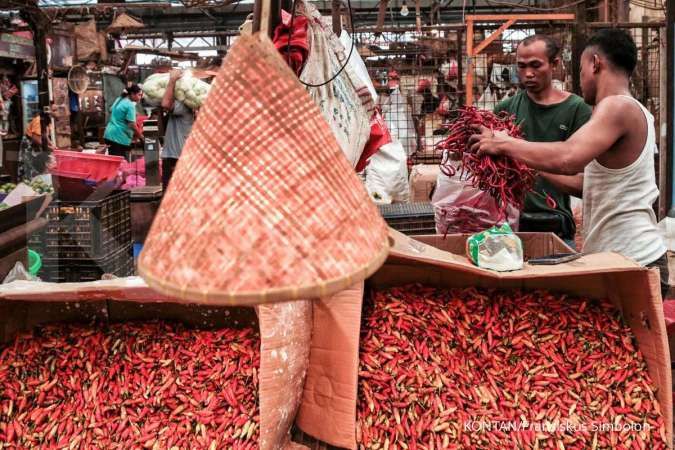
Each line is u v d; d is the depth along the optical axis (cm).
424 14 1998
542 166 237
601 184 275
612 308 222
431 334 213
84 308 233
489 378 209
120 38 1295
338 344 194
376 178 586
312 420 199
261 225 100
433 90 915
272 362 175
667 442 198
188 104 570
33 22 598
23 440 202
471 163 240
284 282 98
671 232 468
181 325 229
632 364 210
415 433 195
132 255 470
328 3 1429
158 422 201
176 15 2052
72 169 477
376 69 852
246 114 106
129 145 958
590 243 286
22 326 231
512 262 211
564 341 216
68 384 213
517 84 860
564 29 783
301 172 105
